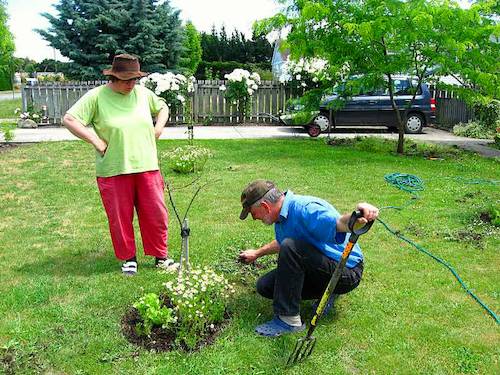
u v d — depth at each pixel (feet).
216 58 131.95
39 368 9.98
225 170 28.35
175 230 18.16
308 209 10.55
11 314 11.99
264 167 29.12
